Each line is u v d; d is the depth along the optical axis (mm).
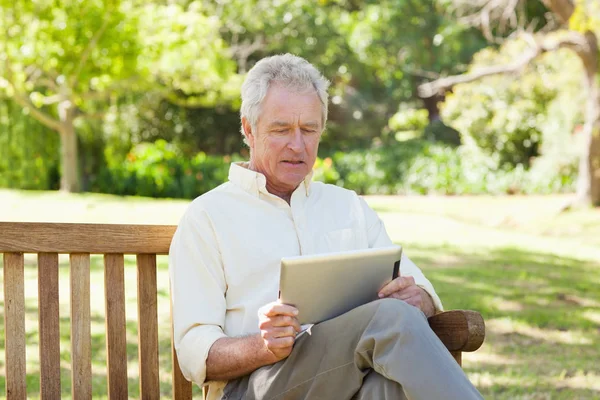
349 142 21656
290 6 19625
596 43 13125
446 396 1828
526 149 16922
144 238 2309
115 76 13250
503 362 4344
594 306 5918
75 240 2191
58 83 14062
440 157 17500
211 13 18594
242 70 18625
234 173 2443
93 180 16344
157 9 14461
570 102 15633
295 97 2432
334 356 2039
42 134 15906
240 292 2342
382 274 2191
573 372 4180
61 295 5168
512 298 6039
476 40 22391
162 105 18484
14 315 2094
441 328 2139
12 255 2111
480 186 16688
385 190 17609
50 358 2137
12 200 11281
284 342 2051
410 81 23375
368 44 21516
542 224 12250
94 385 3598
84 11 12320
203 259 2312
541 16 20391
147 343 2291
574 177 15680
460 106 17047
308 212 2520
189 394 2357
